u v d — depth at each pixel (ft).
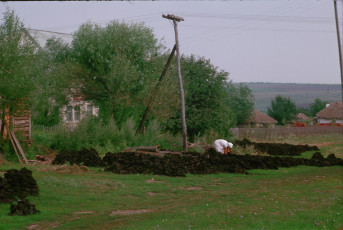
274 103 305.53
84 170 63.52
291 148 108.88
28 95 72.90
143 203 43.60
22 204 36.27
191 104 127.13
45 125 116.37
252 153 100.63
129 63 107.24
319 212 35.12
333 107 295.69
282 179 60.75
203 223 31.50
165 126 121.29
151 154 82.02
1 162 66.54
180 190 51.88
